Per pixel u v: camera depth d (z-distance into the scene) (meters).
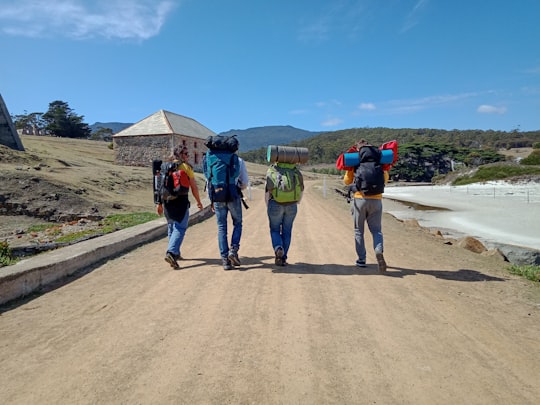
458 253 8.23
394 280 5.66
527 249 10.01
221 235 6.19
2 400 2.74
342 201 24.72
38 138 66.75
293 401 2.74
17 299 4.86
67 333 3.85
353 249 7.91
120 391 2.85
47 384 2.94
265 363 3.26
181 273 6.04
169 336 3.78
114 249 7.40
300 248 7.96
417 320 4.19
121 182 24.16
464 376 3.08
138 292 5.12
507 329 3.99
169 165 6.21
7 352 3.44
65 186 18.02
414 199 36.94
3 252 8.64
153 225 9.76
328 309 4.50
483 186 49.28
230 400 2.75
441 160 97.00
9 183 16.47
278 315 4.32
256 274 5.95
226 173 6.01
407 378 3.05
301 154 6.07
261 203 20.03
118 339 3.71
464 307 4.59
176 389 2.88
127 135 45.66
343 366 3.22
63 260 5.85
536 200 29.84
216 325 4.04
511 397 2.81
